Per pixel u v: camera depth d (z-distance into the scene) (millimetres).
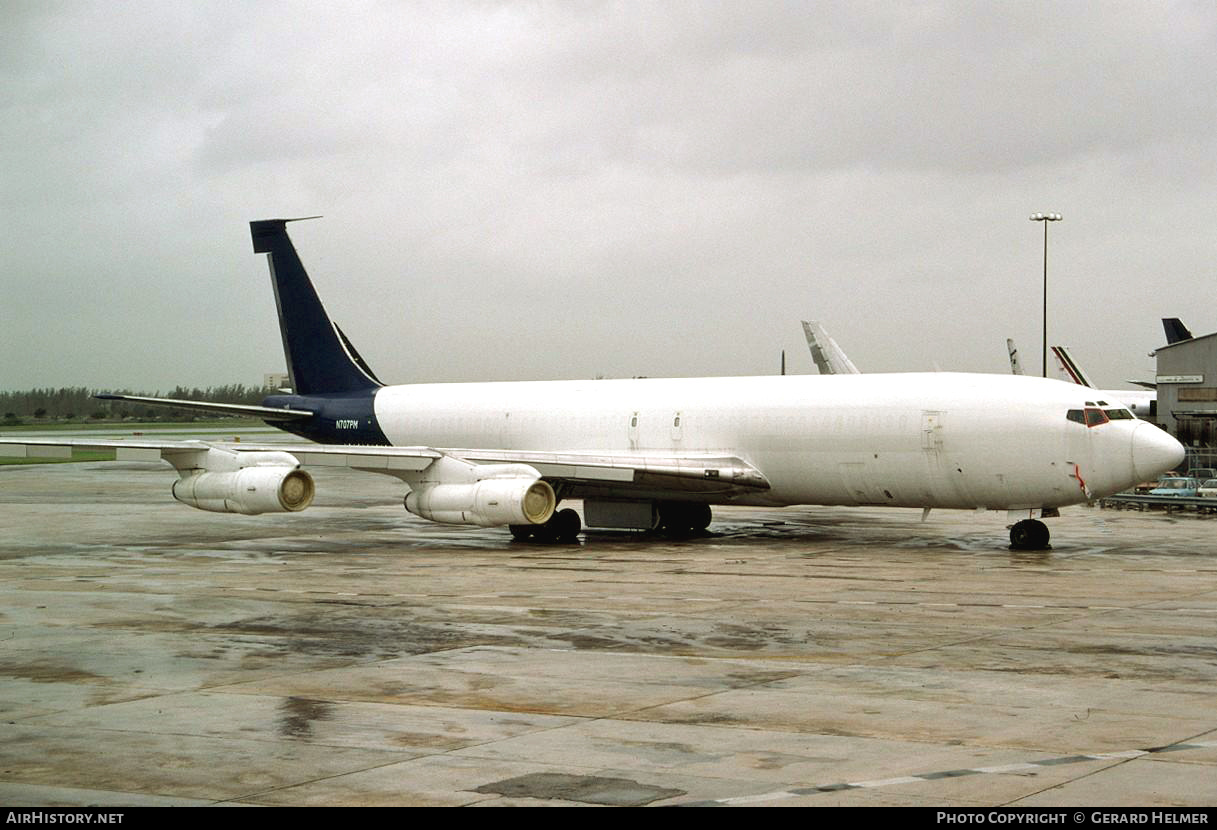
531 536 39656
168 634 21500
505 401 44969
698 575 29453
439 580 28859
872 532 40906
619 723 14867
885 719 14977
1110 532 40094
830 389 37562
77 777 12758
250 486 35406
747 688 16812
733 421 38906
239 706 15906
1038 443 33219
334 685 17172
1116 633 21000
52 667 18562
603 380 44438
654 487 38906
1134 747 13578
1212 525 42812
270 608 24516
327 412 49125
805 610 23797
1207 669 17938
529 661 18859
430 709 15688
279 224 50594
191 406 47531
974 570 29906
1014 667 18141
